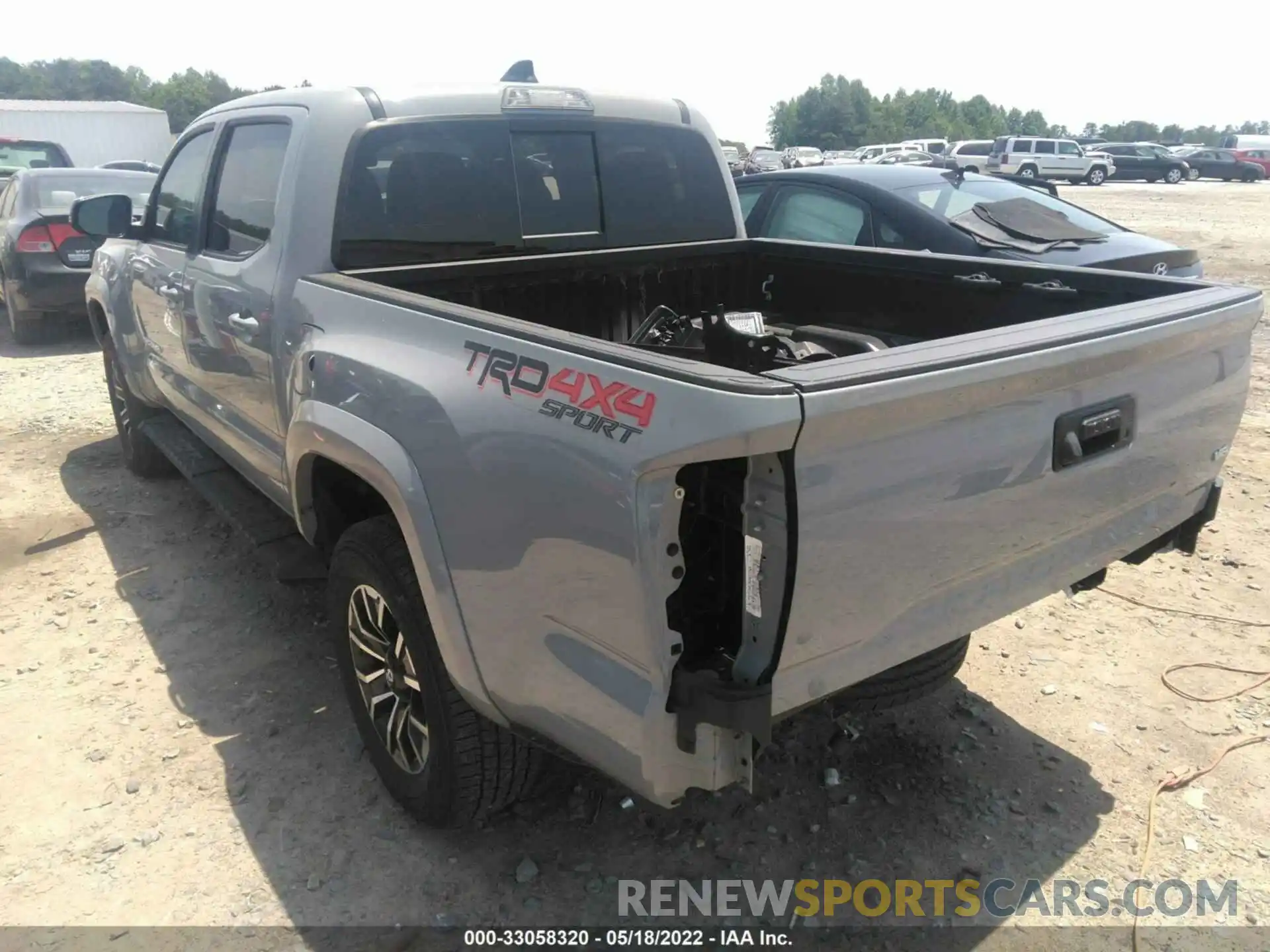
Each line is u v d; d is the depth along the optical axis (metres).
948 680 2.60
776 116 123.38
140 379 4.88
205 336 3.71
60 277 8.70
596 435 1.89
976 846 2.75
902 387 1.82
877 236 6.12
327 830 2.81
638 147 3.86
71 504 5.21
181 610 4.06
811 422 1.70
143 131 29.38
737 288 4.25
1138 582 4.26
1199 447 2.73
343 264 3.15
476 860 2.70
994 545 2.18
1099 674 3.56
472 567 2.21
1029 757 3.11
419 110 3.28
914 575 2.03
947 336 3.58
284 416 3.12
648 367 1.84
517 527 2.08
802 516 1.76
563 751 2.24
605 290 3.80
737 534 1.85
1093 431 2.29
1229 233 17.25
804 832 2.80
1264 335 9.14
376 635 2.81
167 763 3.09
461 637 2.29
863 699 2.43
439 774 2.58
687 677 1.87
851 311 3.90
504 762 2.54
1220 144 44.41
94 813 2.86
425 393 2.31
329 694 3.47
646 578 1.82
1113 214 22.05
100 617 4.00
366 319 2.66
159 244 4.37
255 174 3.42
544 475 2.00
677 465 1.76
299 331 2.97
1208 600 4.09
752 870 2.66
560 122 3.62
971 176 6.63
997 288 3.39
